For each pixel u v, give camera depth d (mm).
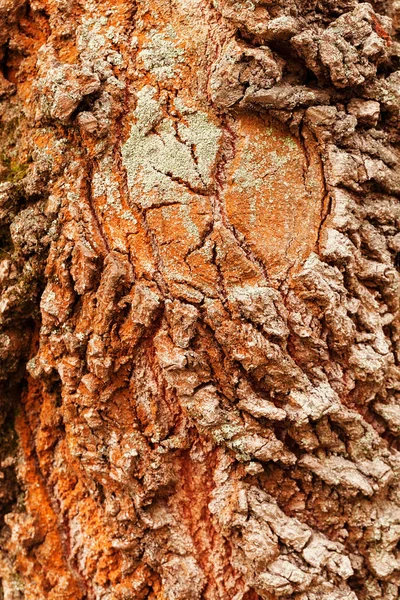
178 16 911
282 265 895
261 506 882
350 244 897
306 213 899
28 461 974
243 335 879
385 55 906
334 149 897
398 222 924
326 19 912
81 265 906
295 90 890
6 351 953
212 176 899
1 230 951
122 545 909
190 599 896
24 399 982
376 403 916
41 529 957
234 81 885
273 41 889
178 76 906
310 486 895
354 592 890
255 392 889
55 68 904
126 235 904
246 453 883
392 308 919
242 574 895
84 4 931
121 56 914
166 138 903
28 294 940
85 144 913
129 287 900
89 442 919
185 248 895
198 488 904
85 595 951
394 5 942
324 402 882
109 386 910
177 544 901
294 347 893
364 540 898
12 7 949
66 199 915
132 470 899
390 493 904
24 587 969
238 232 896
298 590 872
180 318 885
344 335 892
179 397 890
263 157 899
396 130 930
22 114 958
